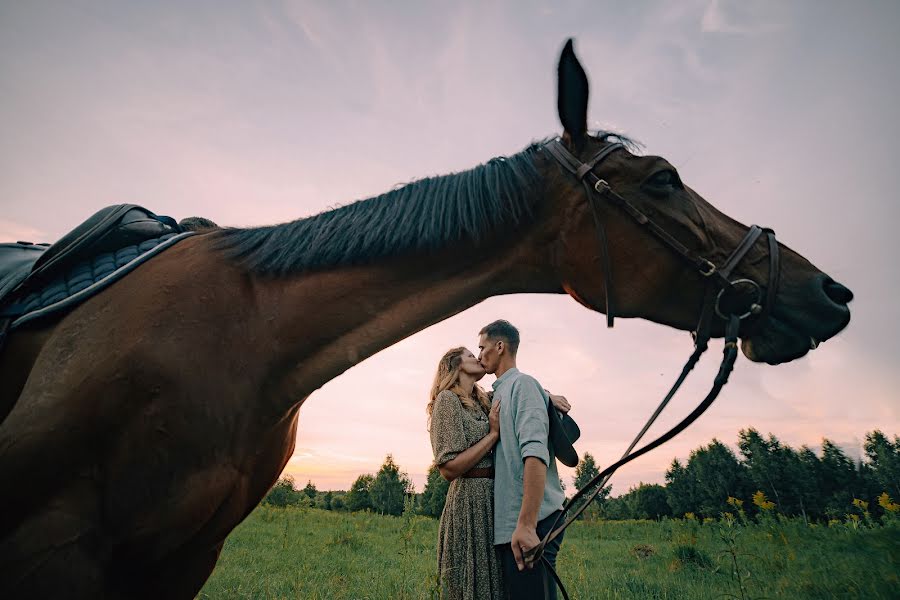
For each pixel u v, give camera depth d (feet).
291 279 5.20
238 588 12.74
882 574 11.74
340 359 5.12
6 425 4.15
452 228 5.31
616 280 5.27
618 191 5.37
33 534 3.89
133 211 5.89
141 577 4.52
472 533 6.77
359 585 13.82
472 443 7.20
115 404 4.22
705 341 5.22
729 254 5.37
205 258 5.17
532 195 5.43
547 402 7.22
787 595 11.83
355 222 5.36
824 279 5.32
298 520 34.63
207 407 4.45
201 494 4.37
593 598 12.73
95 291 4.82
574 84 5.46
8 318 5.03
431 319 5.32
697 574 15.87
